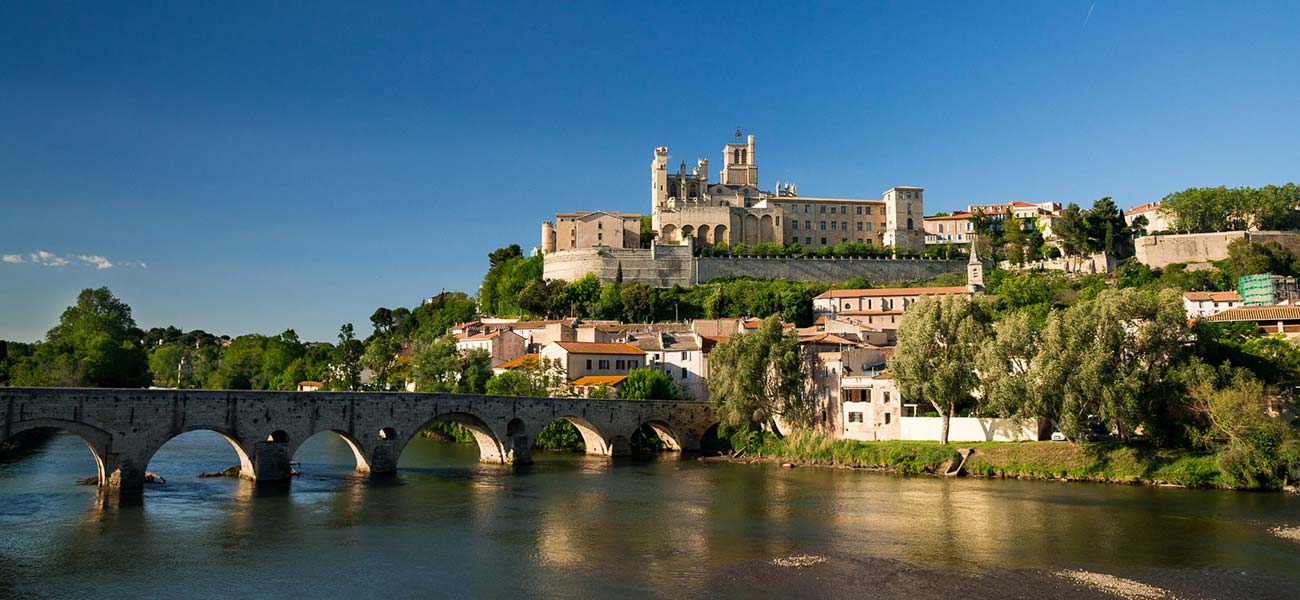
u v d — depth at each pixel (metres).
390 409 102.94
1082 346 97.69
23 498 79.25
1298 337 123.25
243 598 51.38
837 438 124.19
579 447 140.88
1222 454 90.44
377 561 60.22
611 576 56.78
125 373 151.25
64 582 53.75
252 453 90.88
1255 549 63.06
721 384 129.00
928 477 103.12
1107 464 97.12
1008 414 103.06
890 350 137.88
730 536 68.81
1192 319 121.94
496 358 180.25
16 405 72.94
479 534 69.19
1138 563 59.62
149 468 103.31
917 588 54.09
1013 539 67.06
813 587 54.31
